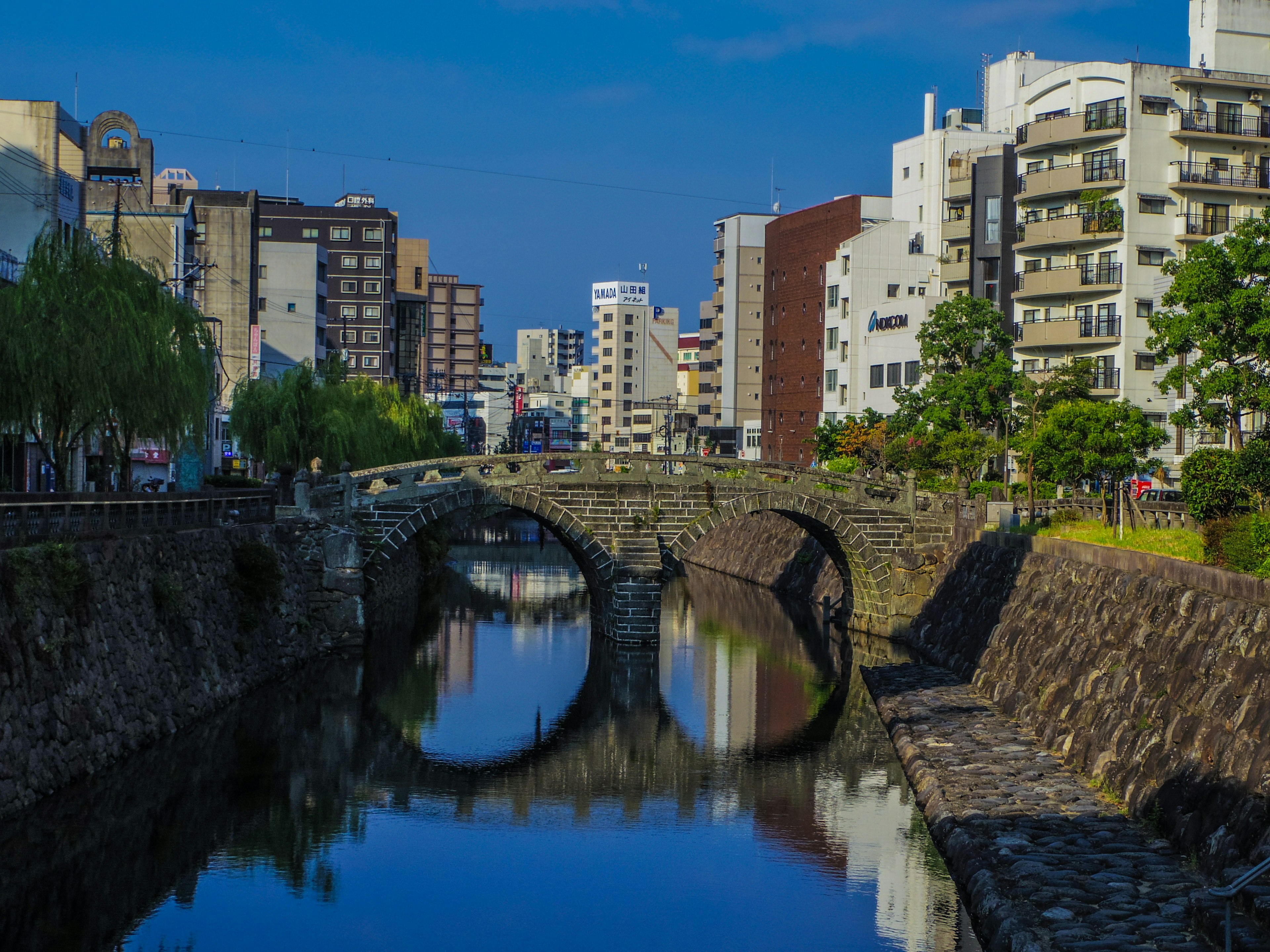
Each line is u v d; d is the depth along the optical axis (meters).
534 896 24.39
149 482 52.03
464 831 28.30
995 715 35.56
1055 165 68.75
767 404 109.94
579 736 37.47
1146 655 26.59
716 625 60.69
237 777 31.23
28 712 24.23
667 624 60.84
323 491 48.44
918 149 92.12
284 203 137.88
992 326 63.50
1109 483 49.00
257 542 41.34
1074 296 67.31
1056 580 36.44
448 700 42.00
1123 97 65.44
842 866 25.92
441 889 24.69
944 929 21.92
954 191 85.62
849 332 91.75
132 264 33.94
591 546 50.94
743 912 23.59
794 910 23.66
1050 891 20.30
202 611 35.78
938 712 36.62
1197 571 25.62
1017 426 62.59
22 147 52.28
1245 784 20.00
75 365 30.67
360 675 44.84
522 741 36.78
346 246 136.12
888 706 38.97
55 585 25.77
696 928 22.84
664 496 51.34
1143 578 28.62
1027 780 27.72
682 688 44.88
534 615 63.41
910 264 91.50
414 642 52.97
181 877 24.58
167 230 71.06
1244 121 65.94
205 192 109.44
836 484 56.97
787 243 105.88
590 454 50.69
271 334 102.25
